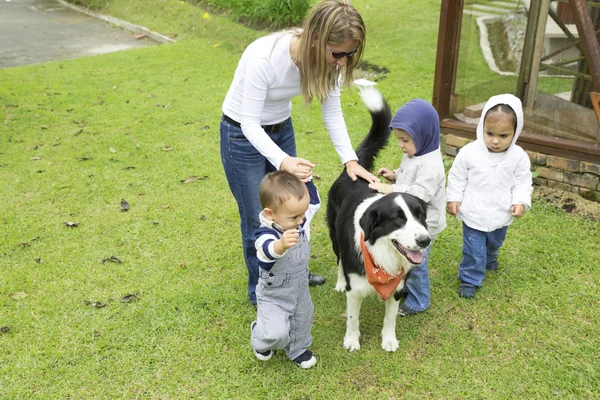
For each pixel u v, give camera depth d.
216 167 5.45
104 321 3.36
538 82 4.91
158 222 4.48
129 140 6.14
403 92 6.98
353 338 3.11
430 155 3.05
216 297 3.56
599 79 4.28
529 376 2.86
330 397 2.80
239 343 3.17
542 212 4.36
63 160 5.68
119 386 2.89
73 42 11.64
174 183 5.16
